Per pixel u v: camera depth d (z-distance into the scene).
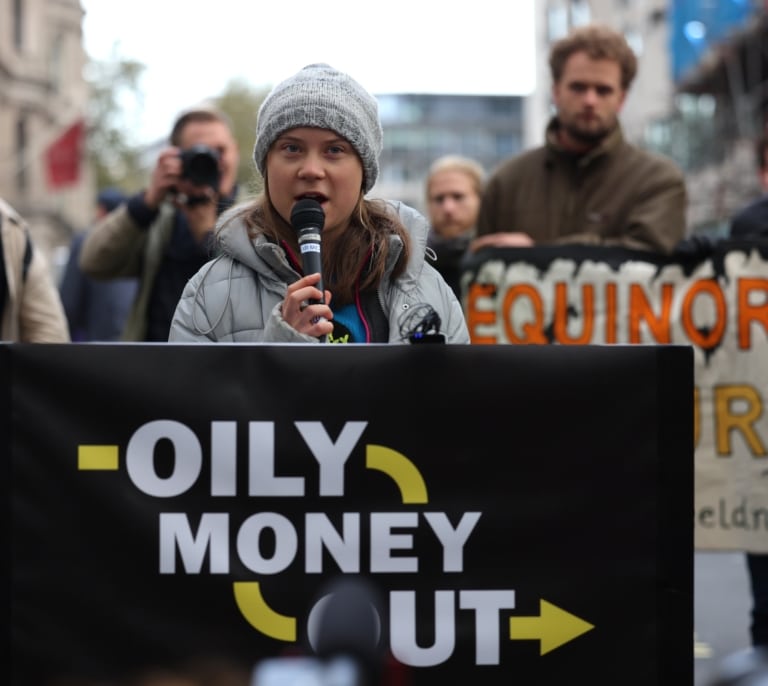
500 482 2.99
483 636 2.98
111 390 2.94
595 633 3.00
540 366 2.99
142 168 67.75
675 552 3.01
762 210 6.62
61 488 2.93
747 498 6.03
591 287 6.38
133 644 2.93
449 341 3.81
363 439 2.97
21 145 65.81
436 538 2.97
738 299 6.21
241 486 2.95
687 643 3.01
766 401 6.09
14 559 2.92
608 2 54.56
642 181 6.48
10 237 5.70
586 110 6.41
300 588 2.95
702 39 40.16
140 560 2.94
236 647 2.94
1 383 2.93
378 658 1.79
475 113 129.50
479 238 6.86
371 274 3.73
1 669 2.92
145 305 6.43
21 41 65.81
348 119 3.70
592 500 3.00
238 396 2.96
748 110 38.09
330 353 2.97
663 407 3.01
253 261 3.69
